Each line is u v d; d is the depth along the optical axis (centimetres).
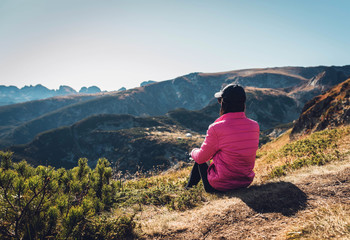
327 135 807
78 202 288
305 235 191
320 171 353
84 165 412
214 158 330
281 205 257
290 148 798
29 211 209
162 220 281
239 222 239
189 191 378
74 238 217
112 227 247
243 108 302
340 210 216
